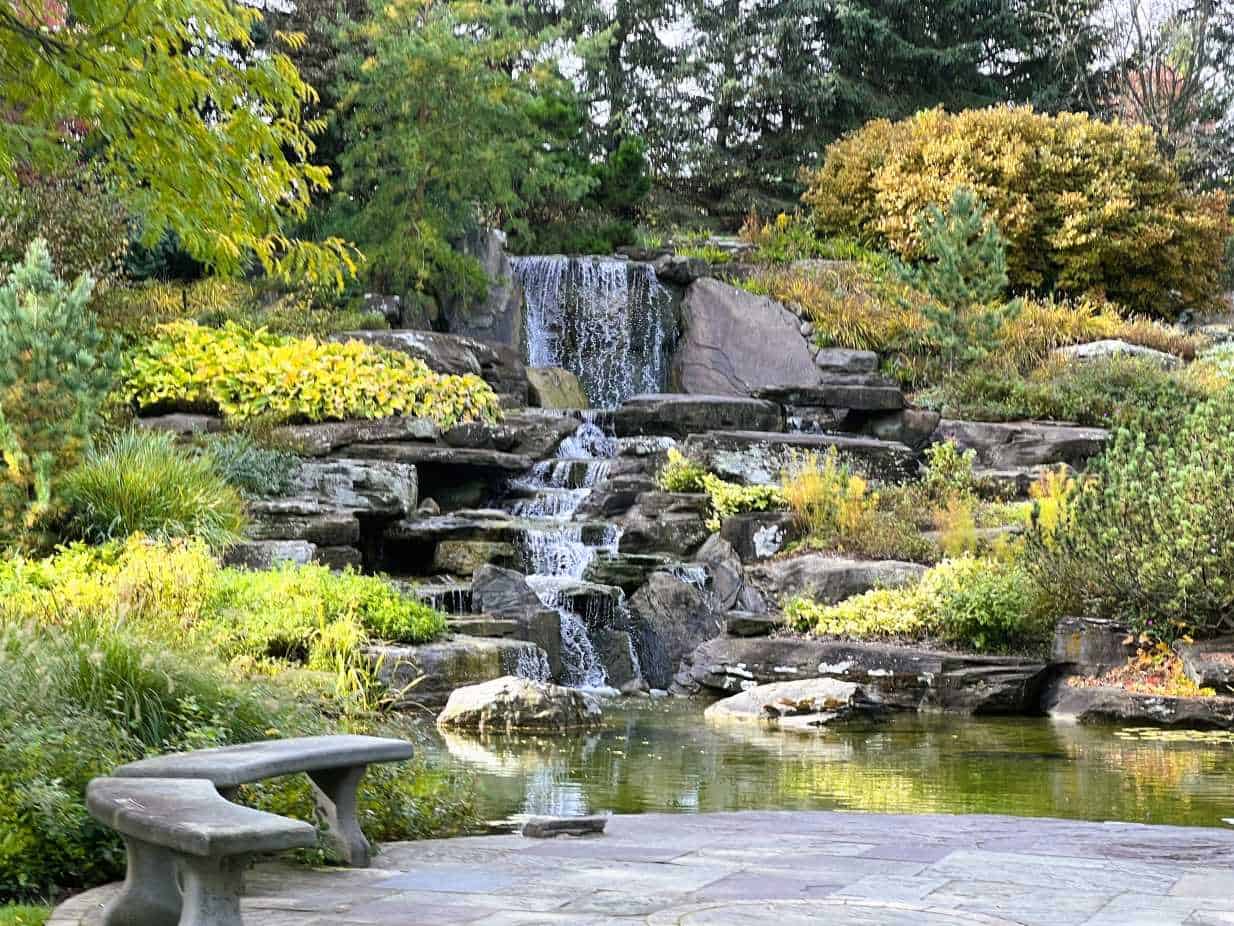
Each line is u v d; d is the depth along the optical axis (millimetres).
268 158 7500
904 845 5711
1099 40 36500
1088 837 5930
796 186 34562
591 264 24422
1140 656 12680
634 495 17516
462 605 14297
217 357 17578
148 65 6594
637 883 4898
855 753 9797
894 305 24156
